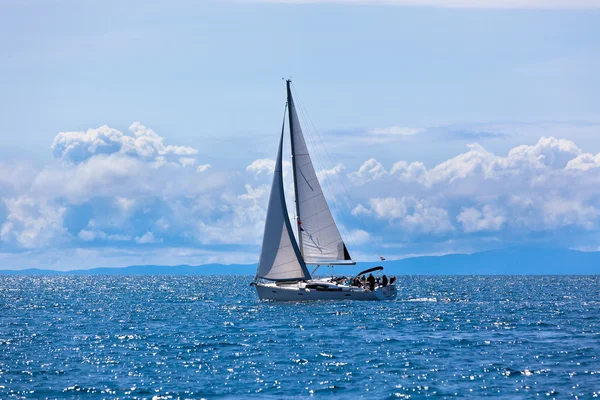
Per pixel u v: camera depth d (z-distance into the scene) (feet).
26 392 431.43
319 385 444.96
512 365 506.89
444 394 420.77
